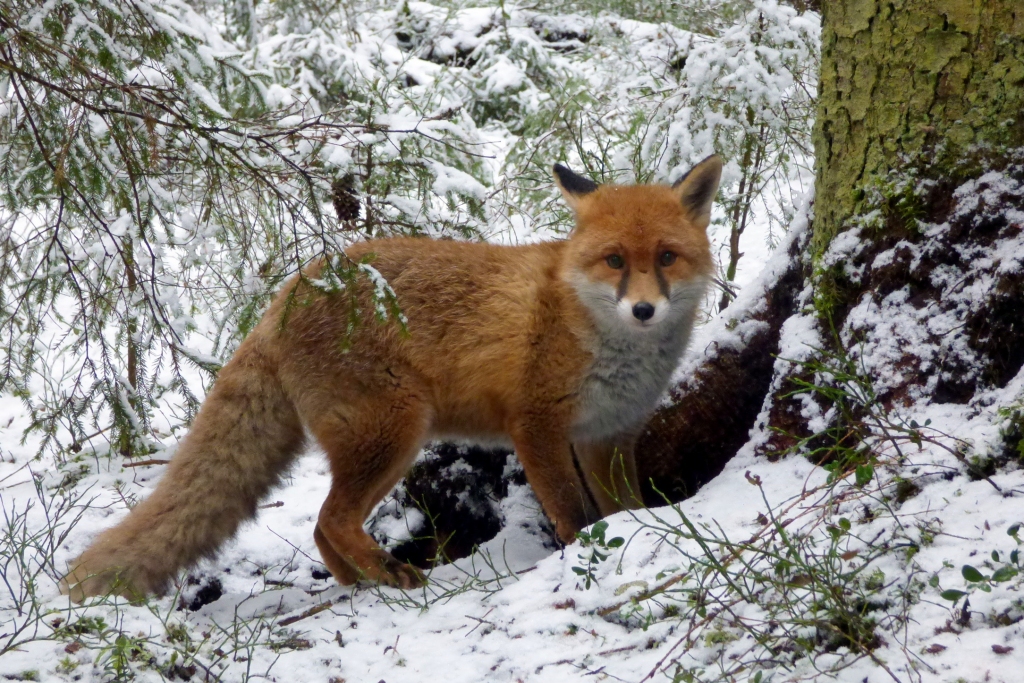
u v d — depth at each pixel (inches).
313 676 233.5
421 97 633.6
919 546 218.1
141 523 295.7
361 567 304.5
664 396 359.9
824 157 320.5
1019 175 277.9
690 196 332.8
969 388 271.7
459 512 378.0
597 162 488.1
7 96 340.5
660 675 205.2
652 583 239.6
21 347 398.3
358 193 421.1
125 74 325.7
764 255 589.6
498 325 312.0
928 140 292.0
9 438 459.5
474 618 252.5
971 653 183.6
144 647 229.0
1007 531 201.5
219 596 348.8
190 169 388.8
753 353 349.4
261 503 390.6
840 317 307.4
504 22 797.2
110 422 455.8
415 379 314.0
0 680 213.2
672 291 311.6
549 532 357.1
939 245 286.5
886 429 255.4
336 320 312.5
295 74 642.2
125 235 366.3
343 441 310.2
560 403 317.1
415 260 323.3
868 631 197.8
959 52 284.4
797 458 297.4
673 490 362.3
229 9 703.1
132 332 394.9
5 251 343.9
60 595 274.4
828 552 223.6
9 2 315.6
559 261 326.0
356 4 842.2
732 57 482.0
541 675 217.9
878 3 298.4
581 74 722.8
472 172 512.4
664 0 692.7
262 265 357.1
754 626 209.0
